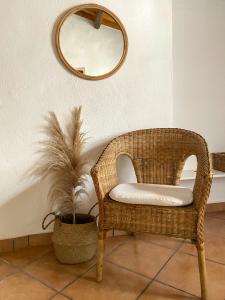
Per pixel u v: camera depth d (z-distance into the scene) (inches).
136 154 68.8
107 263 60.3
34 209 67.9
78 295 49.3
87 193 70.8
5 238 66.2
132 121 73.0
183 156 65.7
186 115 89.6
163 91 74.5
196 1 87.0
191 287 51.4
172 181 67.4
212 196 90.8
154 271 56.9
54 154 66.7
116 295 49.3
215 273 55.5
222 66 91.0
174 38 86.4
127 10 69.9
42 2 63.6
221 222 82.4
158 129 68.7
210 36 89.3
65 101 67.4
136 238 72.9
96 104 69.9
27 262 61.2
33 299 48.2
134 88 72.2
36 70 64.6
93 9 67.5
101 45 68.7
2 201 65.2
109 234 73.7
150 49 72.4
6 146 64.2
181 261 60.8
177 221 48.5
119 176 73.2
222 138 92.6
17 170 65.6
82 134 68.3
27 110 64.8
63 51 65.9
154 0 71.5
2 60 61.9
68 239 58.5
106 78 69.8
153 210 49.7
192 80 89.0
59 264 60.2
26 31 63.1
